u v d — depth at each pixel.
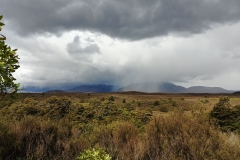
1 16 2.10
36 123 4.79
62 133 4.98
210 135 3.74
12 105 16.19
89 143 4.77
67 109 19.42
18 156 3.91
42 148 3.97
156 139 4.00
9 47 2.40
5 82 2.29
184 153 3.56
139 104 43.62
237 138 3.63
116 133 4.73
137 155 3.65
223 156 3.21
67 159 3.94
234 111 11.81
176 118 4.33
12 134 4.20
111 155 3.94
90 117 17.17
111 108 20.64
